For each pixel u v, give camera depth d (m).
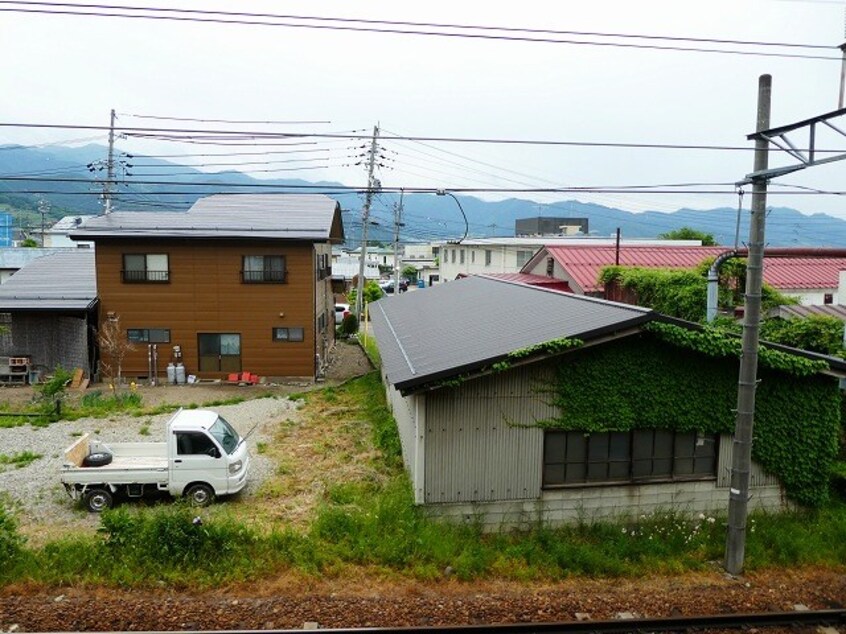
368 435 16.19
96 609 7.96
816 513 11.47
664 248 30.23
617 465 11.01
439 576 9.06
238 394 21.56
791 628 8.12
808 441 11.36
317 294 24.55
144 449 12.86
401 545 9.54
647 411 10.79
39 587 8.49
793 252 18.47
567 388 10.52
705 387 10.97
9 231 65.31
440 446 10.30
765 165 8.79
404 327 17.06
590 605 8.45
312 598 8.40
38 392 21.17
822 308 19.72
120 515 9.48
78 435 16.28
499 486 10.53
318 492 12.36
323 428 17.02
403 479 11.98
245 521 10.80
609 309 11.33
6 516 9.62
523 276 31.75
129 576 8.62
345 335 34.53
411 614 8.08
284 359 23.81
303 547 9.47
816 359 10.91
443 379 9.82
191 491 11.72
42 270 25.75
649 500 11.07
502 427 10.45
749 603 8.65
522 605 8.37
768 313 19.84
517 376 10.40
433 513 10.41
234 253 23.22
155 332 23.39
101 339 22.80
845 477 11.98
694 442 11.26
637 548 9.94
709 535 10.48
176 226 23.31
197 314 23.39
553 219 62.38
